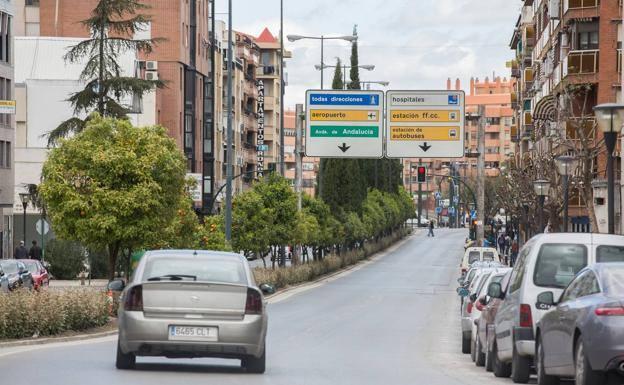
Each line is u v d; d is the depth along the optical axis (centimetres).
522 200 11369
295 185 10588
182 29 15788
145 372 2953
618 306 2166
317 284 11500
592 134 10150
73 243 10700
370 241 19400
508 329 3048
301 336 5178
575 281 2492
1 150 11844
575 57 10356
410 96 8994
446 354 4475
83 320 4747
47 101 14350
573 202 10931
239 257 3070
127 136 6141
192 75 16262
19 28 15575
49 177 6088
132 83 8838
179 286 2900
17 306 4309
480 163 10275
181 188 6319
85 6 15600
